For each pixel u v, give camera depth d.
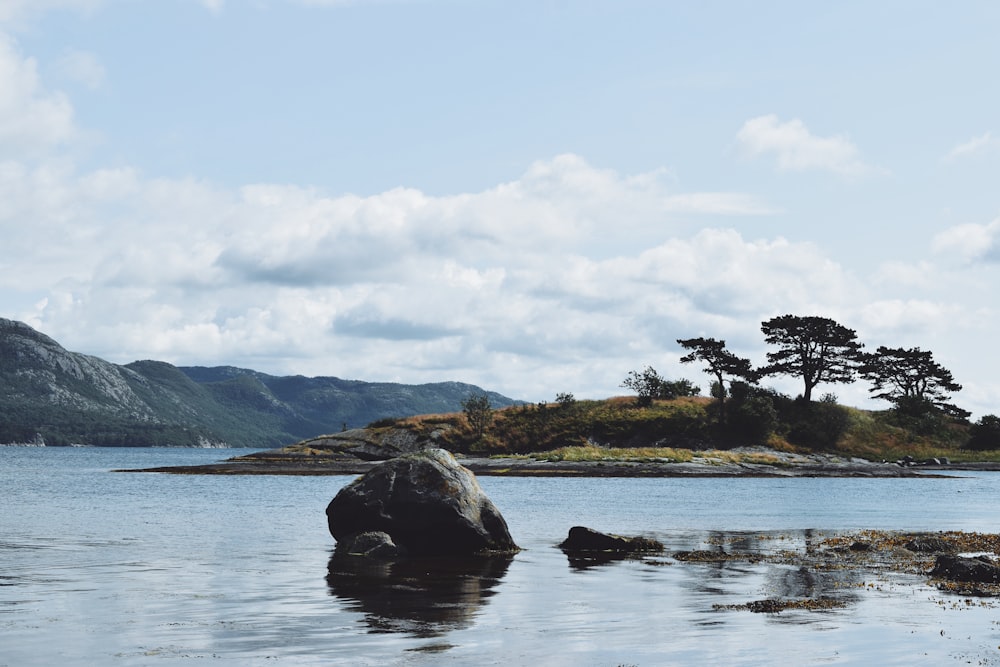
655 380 133.00
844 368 132.50
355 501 28.75
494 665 12.96
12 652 13.69
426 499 28.22
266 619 16.45
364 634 15.10
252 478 90.62
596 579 22.28
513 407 127.06
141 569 23.53
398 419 126.69
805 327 131.25
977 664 13.18
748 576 22.81
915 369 148.62
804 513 47.91
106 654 13.56
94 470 116.62
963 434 137.25
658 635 15.17
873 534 34.75
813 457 114.94
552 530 36.78
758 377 127.38
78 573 22.64
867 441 127.62
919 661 13.34
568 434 118.50
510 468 98.81
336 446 119.75
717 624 16.19
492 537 28.45
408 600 18.78
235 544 30.22
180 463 167.38
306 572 23.30
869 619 16.67
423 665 12.92
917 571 23.75
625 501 56.88
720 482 85.50
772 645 14.40
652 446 116.00
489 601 18.73
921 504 56.88
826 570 24.00
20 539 31.34
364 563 25.45
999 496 67.62
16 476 95.25
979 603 18.50
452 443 116.69
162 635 14.97
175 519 40.91
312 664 12.95
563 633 15.33
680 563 25.66
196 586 20.59
